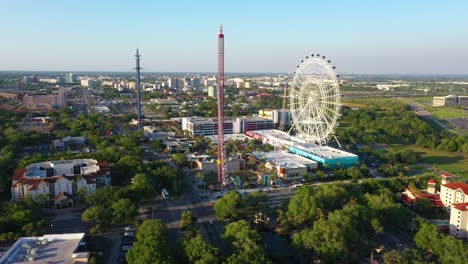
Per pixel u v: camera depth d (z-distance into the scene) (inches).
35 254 5900.6
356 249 6968.5
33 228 7199.8
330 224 6850.4
